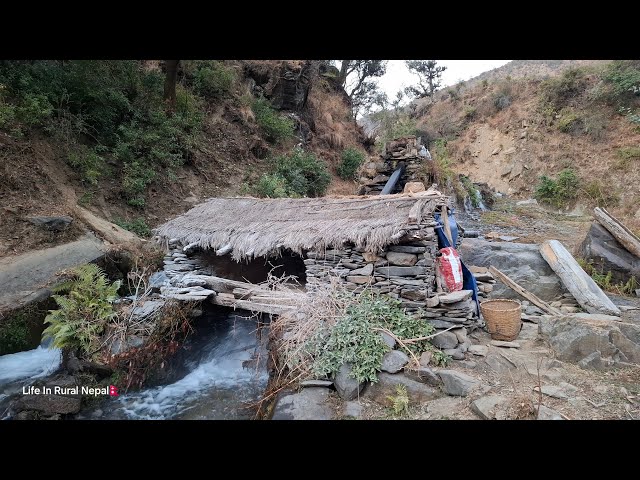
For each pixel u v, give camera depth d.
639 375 4.50
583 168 17.53
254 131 15.84
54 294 6.97
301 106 18.75
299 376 4.82
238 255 6.73
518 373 4.64
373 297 5.41
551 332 5.24
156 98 13.50
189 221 8.31
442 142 22.06
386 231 5.29
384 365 4.61
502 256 8.03
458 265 5.79
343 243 5.68
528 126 21.17
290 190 13.84
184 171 13.02
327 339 4.95
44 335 6.14
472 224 13.34
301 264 8.53
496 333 5.41
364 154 19.77
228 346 7.06
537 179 19.06
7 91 9.91
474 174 21.86
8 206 8.64
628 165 16.12
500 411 3.84
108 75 12.23
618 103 18.25
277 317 6.04
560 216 15.11
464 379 4.33
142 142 12.11
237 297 6.66
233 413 5.23
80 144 11.02
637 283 7.91
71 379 5.75
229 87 16.25
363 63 24.00
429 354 4.78
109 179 11.10
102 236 9.44
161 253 9.74
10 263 7.68
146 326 6.38
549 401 4.09
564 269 7.12
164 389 5.98
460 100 27.06
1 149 9.20
